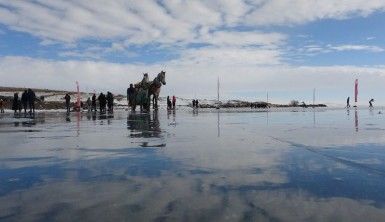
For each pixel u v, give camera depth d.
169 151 7.32
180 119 21.88
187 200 3.76
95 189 4.27
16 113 39.88
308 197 3.84
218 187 4.30
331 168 5.34
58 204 3.68
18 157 6.79
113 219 3.21
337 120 19.50
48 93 79.44
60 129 14.11
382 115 26.81
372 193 3.98
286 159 6.16
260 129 13.07
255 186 4.33
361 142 8.54
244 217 3.22
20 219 3.25
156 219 3.19
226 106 86.62
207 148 7.68
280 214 3.30
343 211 3.37
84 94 79.69
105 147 8.12
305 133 11.19
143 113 36.12
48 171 5.41
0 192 4.18
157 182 4.58
